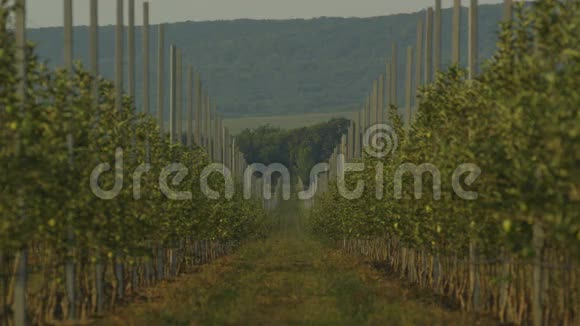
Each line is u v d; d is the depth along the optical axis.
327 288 53.69
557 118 24.05
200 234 70.88
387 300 45.50
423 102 42.22
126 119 44.84
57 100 33.47
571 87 25.17
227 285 55.59
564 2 28.67
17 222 30.16
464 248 42.06
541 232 30.33
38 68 32.78
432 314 38.81
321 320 38.97
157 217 49.66
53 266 35.38
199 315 38.69
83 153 35.44
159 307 40.84
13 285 33.16
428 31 59.38
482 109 33.34
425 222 43.84
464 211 34.97
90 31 42.94
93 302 40.19
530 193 25.41
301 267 77.19
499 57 31.84
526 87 28.05
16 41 31.64
